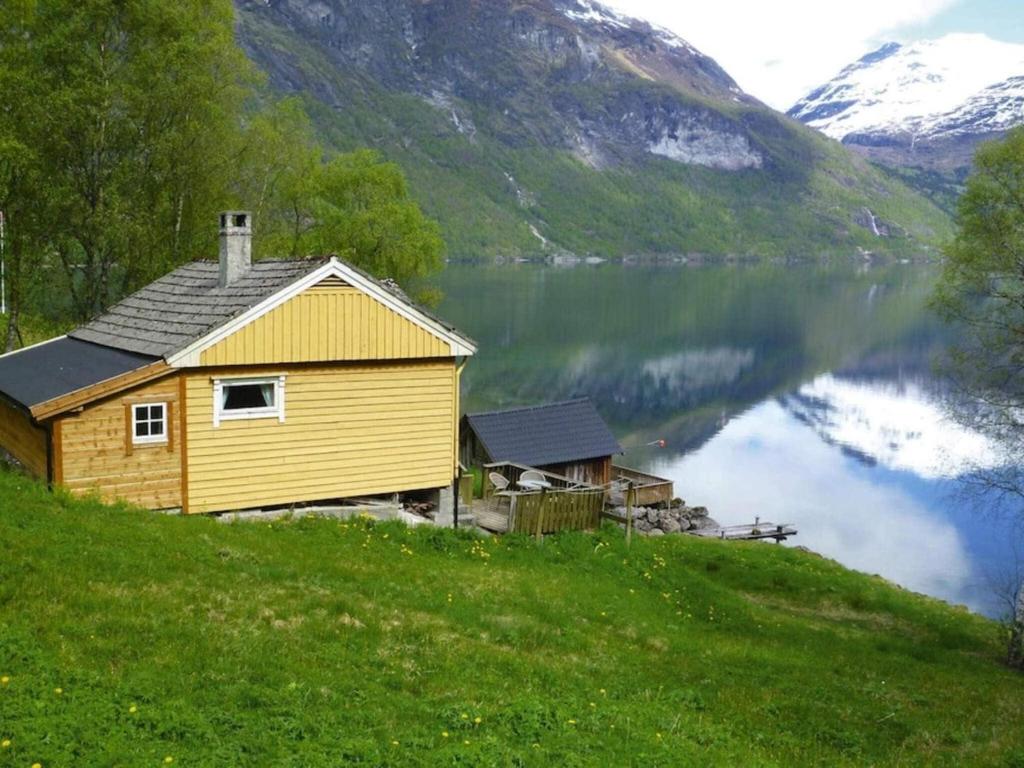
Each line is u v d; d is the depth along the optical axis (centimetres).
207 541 1955
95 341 2691
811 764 1499
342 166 6512
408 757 1150
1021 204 3297
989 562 5084
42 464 2262
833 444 8025
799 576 3550
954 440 8131
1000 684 2412
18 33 3925
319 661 1443
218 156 4381
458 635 1731
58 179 3966
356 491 2586
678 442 8000
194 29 4247
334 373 2531
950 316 3531
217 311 2442
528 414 4891
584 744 1281
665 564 2912
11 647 1250
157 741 1087
